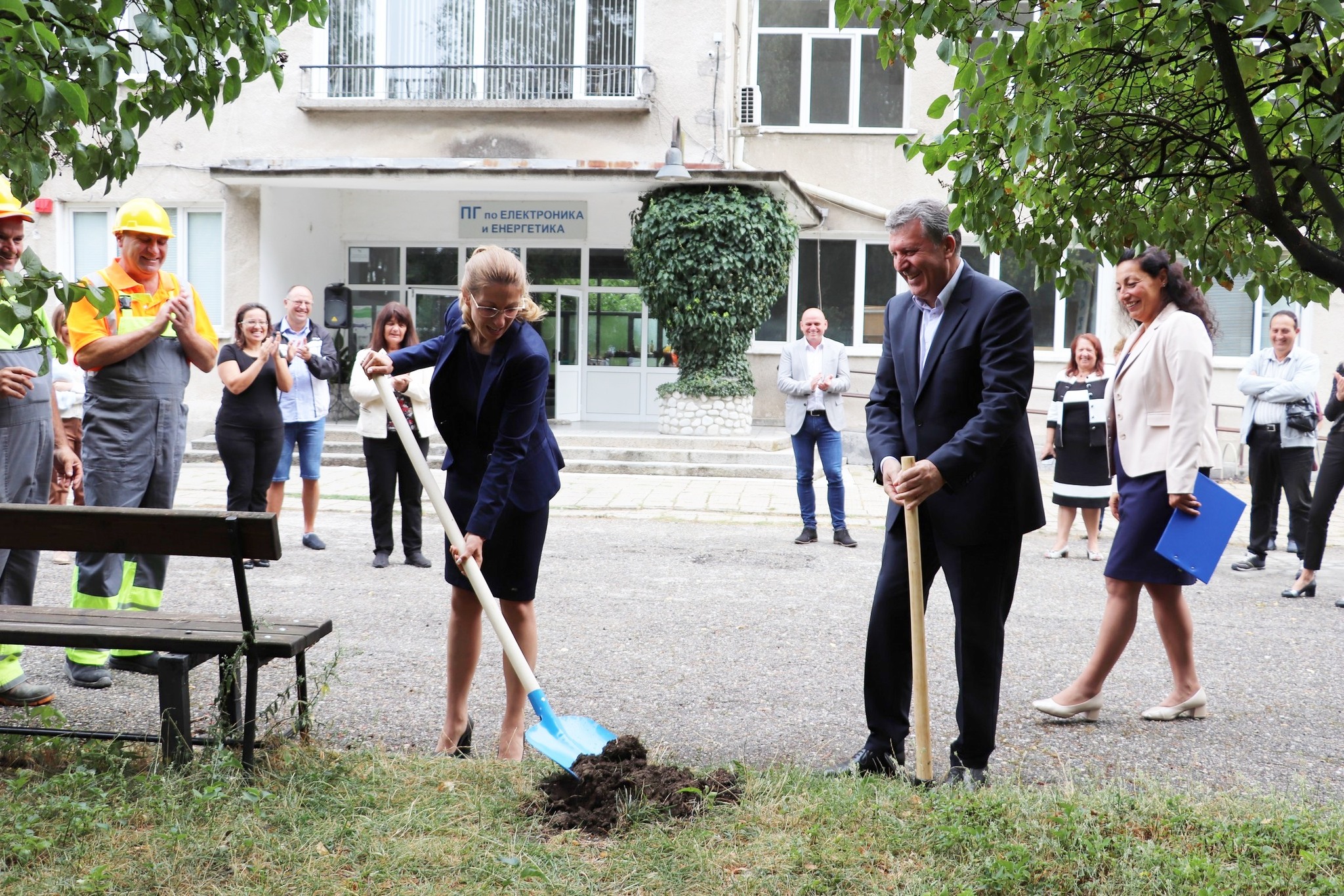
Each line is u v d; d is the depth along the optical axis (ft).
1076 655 19.70
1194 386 14.64
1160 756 14.23
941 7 9.96
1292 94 9.45
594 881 9.62
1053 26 9.01
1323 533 25.76
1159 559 15.01
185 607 22.11
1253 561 29.99
